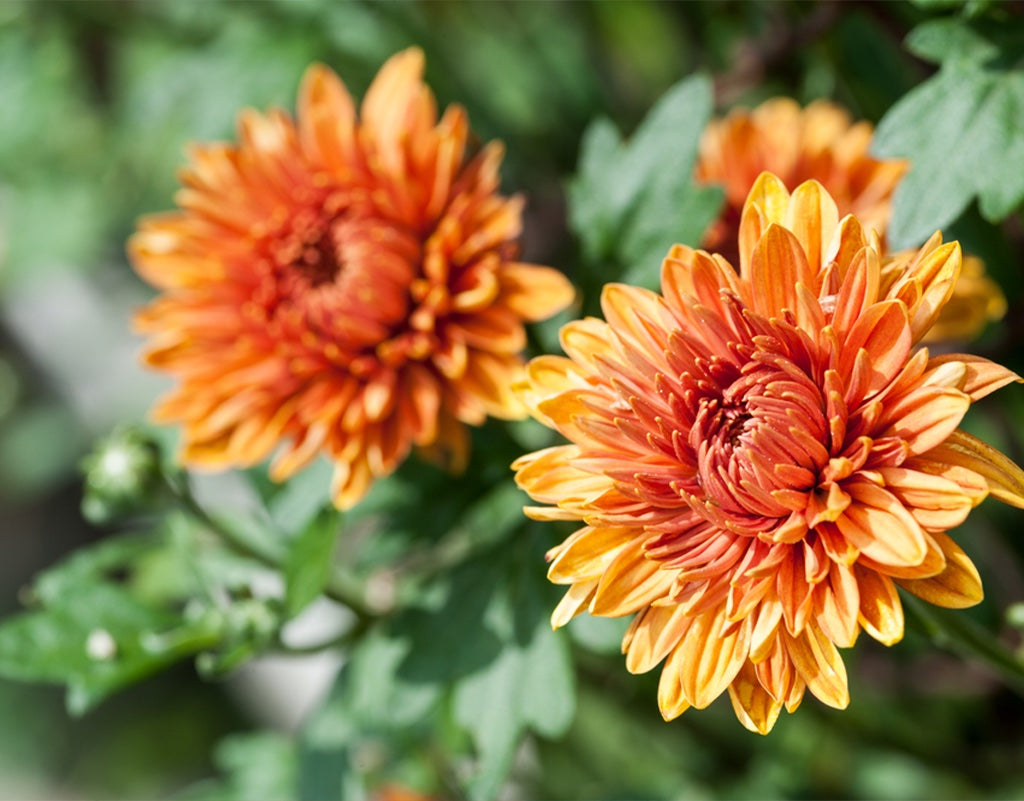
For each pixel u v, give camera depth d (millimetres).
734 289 361
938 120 398
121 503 431
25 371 779
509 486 437
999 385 354
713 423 363
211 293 425
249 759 495
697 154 418
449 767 490
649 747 509
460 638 425
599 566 363
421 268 419
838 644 351
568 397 369
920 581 355
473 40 559
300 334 417
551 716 411
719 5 492
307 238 421
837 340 356
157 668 429
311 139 429
